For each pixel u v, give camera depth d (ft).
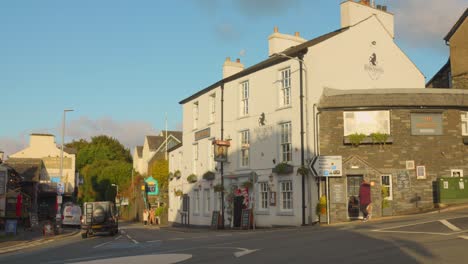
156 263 36.17
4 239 77.66
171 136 207.41
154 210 159.84
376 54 91.09
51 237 83.66
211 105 114.73
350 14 88.99
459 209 71.56
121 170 254.06
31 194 167.53
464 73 98.63
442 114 81.76
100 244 62.08
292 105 85.46
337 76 86.17
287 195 85.56
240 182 98.99
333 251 38.11
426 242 40.32
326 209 78.13
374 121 80.89
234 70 113.91
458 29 100.22
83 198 251.60
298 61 84.02
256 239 53.06
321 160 77.61
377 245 40.01
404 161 80.02
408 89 81.87
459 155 81.66
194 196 122.83
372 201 77.92
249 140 97.30
